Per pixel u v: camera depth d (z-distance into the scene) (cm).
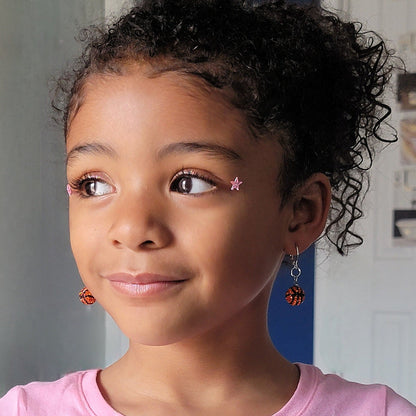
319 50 81
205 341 72
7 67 155
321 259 203
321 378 80
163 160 64
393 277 211
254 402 74
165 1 76
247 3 83
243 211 66
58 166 168
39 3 161
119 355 190
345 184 100
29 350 164
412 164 208
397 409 80
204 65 68
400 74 203
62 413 75
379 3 206
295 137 74
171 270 63
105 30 87
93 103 67
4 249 157
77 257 69
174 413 72
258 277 69
